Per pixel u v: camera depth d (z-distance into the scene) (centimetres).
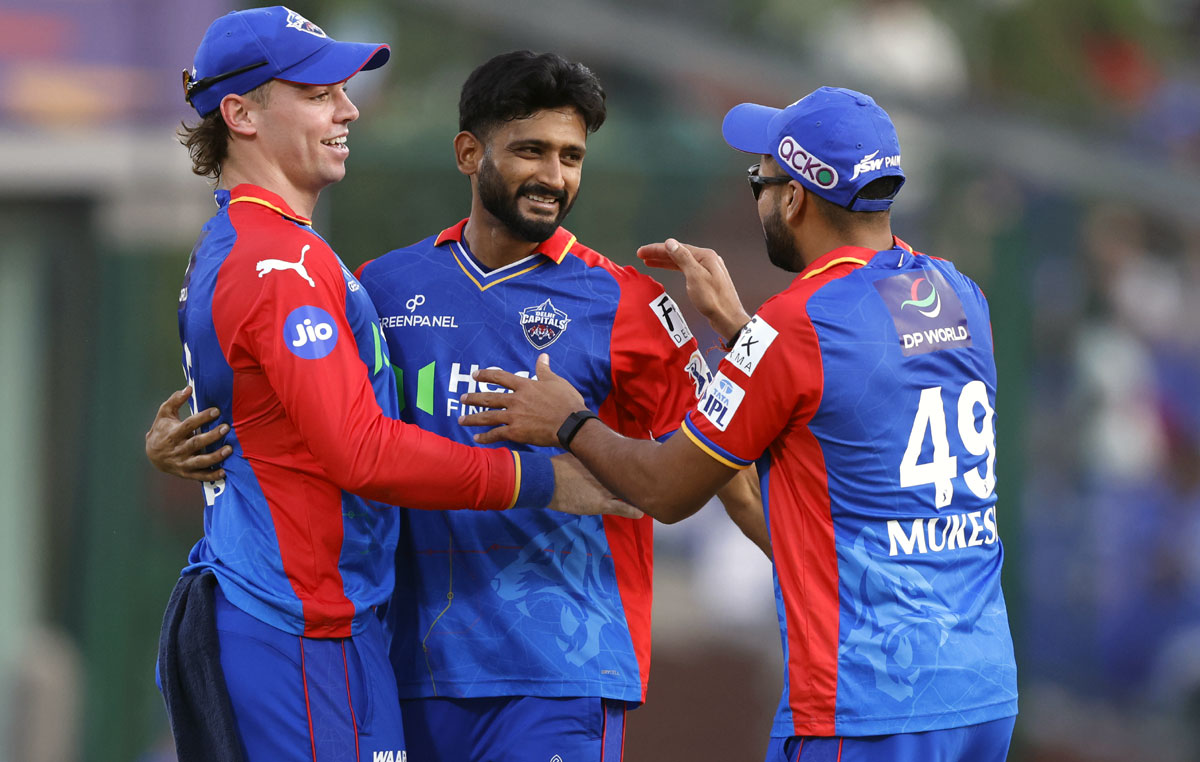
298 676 987
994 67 3759
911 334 982
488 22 3288
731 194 2775
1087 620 2931
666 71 3156
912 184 3067
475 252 1124
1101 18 3856
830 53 3372
